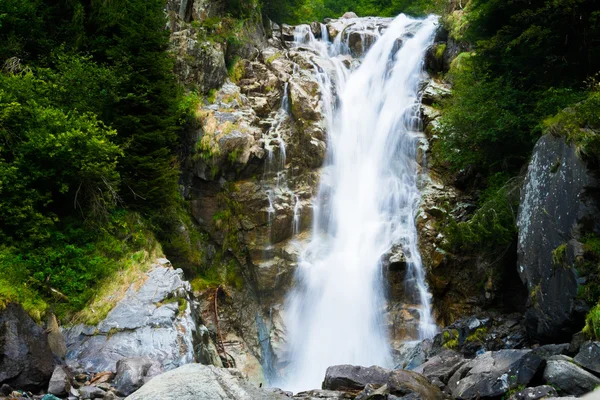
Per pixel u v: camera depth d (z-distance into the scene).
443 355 12.80
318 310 19.30
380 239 19.95
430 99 22.73
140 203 16.88
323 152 21.80
